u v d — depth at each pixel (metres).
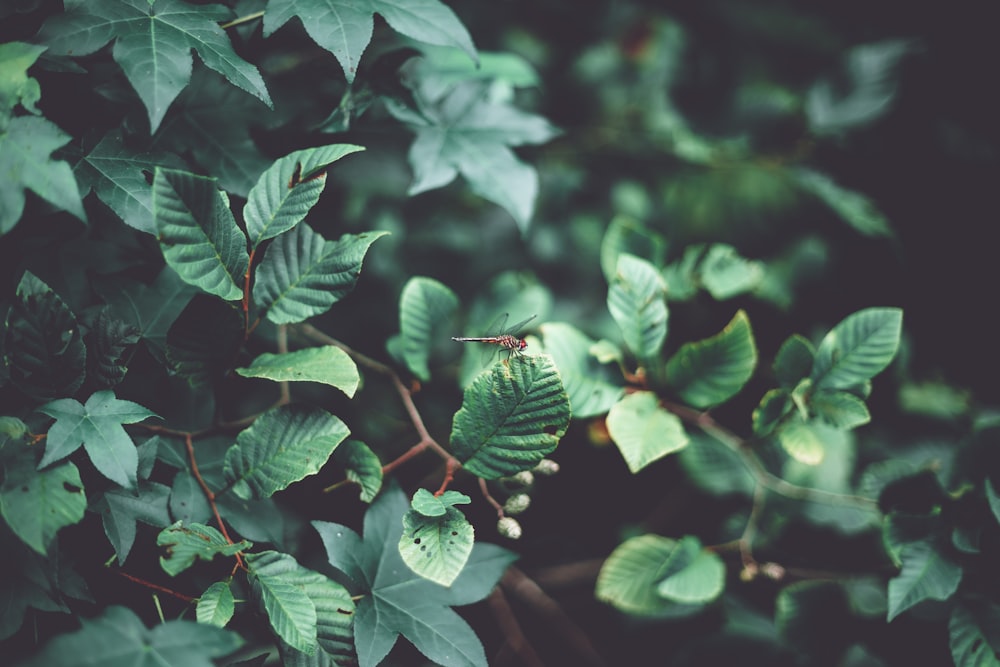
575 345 0.55
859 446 0.67
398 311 0.70
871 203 0.80
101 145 0.51
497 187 0.59
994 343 0.81
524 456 0.50
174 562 0.47
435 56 0.64
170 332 0.50
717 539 0.63
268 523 0.52
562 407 0.49
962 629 0.53
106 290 0.52
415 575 0.51
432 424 0.62
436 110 0.61
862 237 0.80
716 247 0.63
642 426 0.54
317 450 0.50
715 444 0.63
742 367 0.54
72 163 0.50
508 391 0.49
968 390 0.73
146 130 0.52
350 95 0.56
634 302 0.55
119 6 0.50
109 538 0.49
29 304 0.48
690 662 0.63
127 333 0.50
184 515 0.50
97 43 0.49
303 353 0.50
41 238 0.51
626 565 0.58
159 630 0.46
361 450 0.52
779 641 0.60
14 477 0.46
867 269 0.80
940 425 0.68
